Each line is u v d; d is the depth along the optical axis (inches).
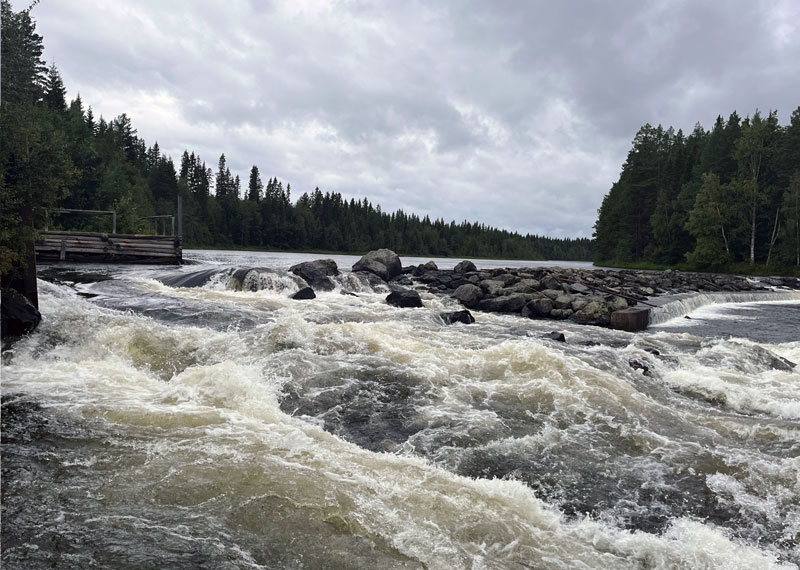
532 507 190.4
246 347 378.6
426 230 7042.3
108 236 1362.0
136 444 201.8
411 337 450.3
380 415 283.7
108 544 136.3
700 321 900.0
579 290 1035.3
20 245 410.3
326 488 175.6
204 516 153.9
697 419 301.3
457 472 224.1
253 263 1840.6
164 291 773.3
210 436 213.0
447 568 142.0
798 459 245.6
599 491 216.5
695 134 3550.7
